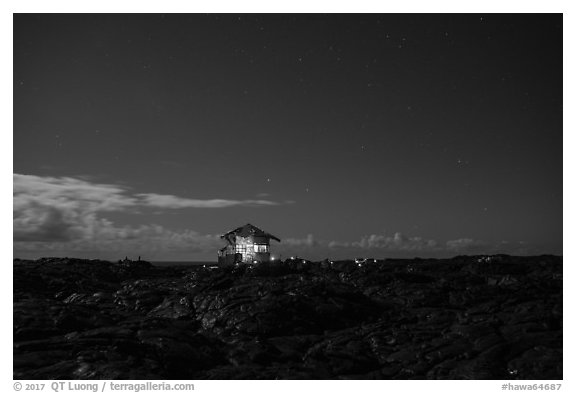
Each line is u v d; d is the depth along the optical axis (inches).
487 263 1592.0
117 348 791.1
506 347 828.0
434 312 1140.5
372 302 1231.5
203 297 1171.3
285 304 1086.4
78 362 731.4
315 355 872.3
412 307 1230.3
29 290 1289.4
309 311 1091.3
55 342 786.2
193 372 793.6
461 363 799.7
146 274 1765.5
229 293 1186.6
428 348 863.7
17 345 764.0
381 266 1678.2
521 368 761.6
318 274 1572.3
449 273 1537.9
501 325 962.7
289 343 948.0
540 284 1314.0
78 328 910.4
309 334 1021.2
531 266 1568.7
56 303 1001.5
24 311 916.6
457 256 1962.4
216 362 845.2
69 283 1386.6
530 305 1047.0
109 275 1675.7
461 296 1268.5
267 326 1008.9
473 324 976.9
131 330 880.3
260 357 849.5
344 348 899.4
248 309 1055.0
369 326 1027.3
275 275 1551.4
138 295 1269.7
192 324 1052.5
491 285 1333.7
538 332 890.1
